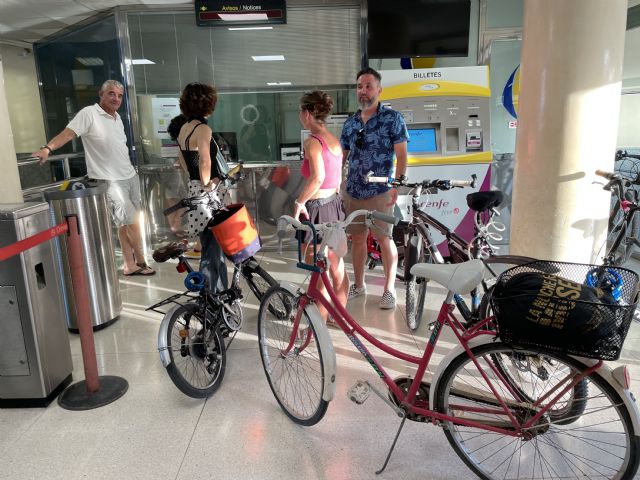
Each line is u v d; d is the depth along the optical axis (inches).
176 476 73.3
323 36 198.2
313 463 75.5
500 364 67.7
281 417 87.4
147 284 164.6
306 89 203.8
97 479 73.2
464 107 170.2
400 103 169.6
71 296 124.4
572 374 60.2
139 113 202.5
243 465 75.3
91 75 206.8
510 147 209.2
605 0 95.6
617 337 53.9
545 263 66.7
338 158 113.9
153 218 206.7
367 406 90.0
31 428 86.4
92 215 123.3
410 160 169.6
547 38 99.7
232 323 101.5
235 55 200.4
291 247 205.6
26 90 279.0
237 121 206.4
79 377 103.9
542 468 73.5
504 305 57.6
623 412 58.5
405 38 190.2
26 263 88.0
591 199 103.8
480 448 75.8
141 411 90.5
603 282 64.5
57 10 190.9
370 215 76.4
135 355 113.2
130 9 192.9
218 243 105.0
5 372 91.0
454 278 63.7
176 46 199.0
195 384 98.4
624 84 202.7
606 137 102.0
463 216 172.7
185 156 124.2
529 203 108.7
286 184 202.4
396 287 153.5
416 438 81.0
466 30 189.2
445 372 67.1
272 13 191.2
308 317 78.0
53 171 202.7
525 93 106.7
